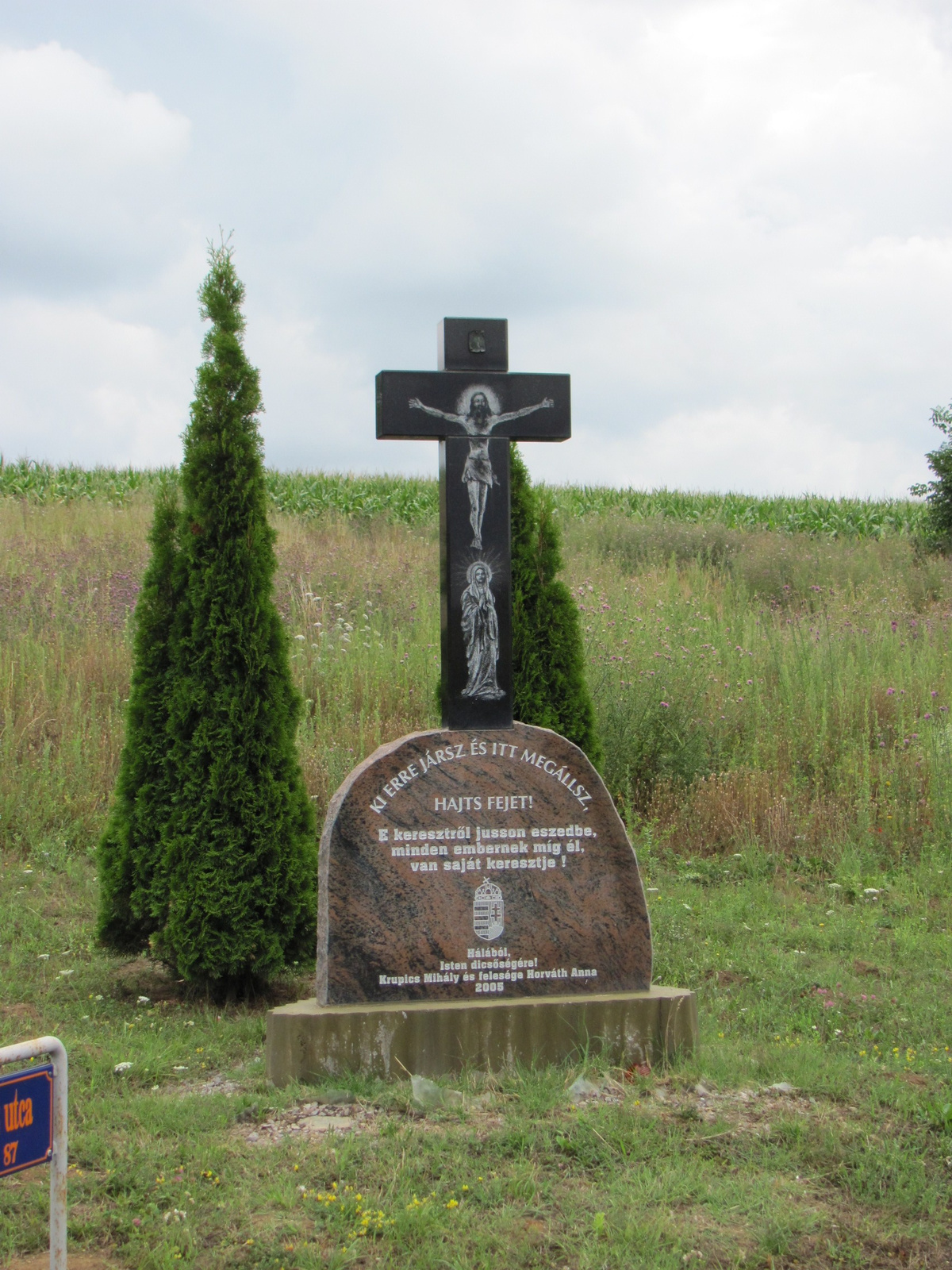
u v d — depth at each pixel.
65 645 12.20
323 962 5.09
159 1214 3.73
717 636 14.02
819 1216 3.77
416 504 24.67
